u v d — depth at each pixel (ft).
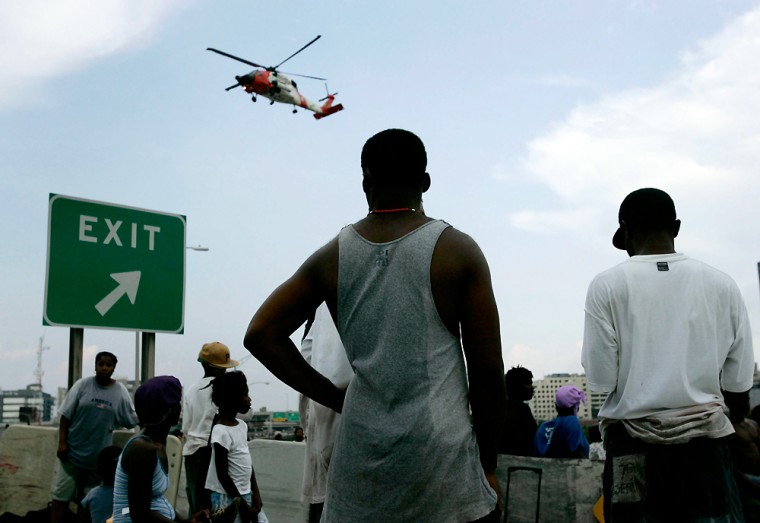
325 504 7.51
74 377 28.71
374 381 7.30
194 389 23.44
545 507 19.25
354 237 7.84
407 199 7.91
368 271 7.59
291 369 7.95
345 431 7.40
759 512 16.25
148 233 31.19
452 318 7.47
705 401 10.19
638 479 10.18
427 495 6.95
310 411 12.86
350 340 7.64
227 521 17.07
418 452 6.98
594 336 10.73
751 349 10.55
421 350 7.27
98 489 18.63
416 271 7.42
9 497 28.14
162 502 13.41
